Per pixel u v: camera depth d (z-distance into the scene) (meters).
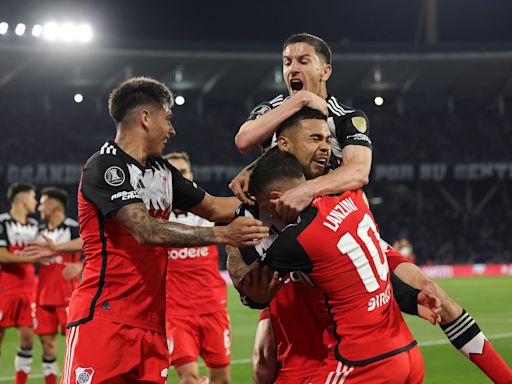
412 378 6.16
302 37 7.43
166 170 7.12
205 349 11.35
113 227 6.66
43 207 15.22
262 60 59.16
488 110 71.31
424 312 6.39
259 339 7.48
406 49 59.47
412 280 7.15
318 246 5.86
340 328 5.95
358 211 6.17
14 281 14.53
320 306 6.03
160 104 6.89
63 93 63.88
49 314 13.68
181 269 11.18
